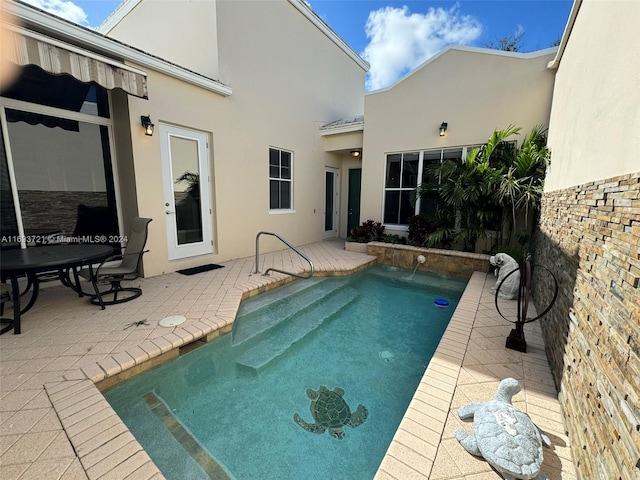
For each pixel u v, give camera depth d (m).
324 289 5.53
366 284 5.87
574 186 2.62
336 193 9.92
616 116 1.79
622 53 1.79
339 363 3.24
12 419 1.89
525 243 5.66
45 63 3.09
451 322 3.53
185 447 2.09
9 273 2.96
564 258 2.64
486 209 5.91
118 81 3.72
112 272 3.72
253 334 3.81
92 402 2.06
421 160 7.25
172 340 2.91
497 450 1.56
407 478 1.57
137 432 2.21
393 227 7.80
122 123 4.71
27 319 3.34
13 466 1.58
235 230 6.42
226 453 2.05
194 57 6.10
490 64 6.19
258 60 6.50
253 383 2.87
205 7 5.71
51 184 4.39
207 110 5.59
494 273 5.60
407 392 2.76
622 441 1.15
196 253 5.82
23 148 4.11
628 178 1.43
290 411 2.48
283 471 1.93
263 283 4.77
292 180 7.88
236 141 6.21
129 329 3.13
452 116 6.72
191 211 5.66
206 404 2.55
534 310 3.90
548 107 5.73
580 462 1.55
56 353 2.65
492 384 2.35
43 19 3.40
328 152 9.13
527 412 2.05
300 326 4.14
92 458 1.64
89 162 4.71
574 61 3.37
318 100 8.48
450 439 1.82
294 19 7.35
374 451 2.11
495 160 5.97
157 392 2.72
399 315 4.52
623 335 1.27
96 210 4.85
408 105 7.22
